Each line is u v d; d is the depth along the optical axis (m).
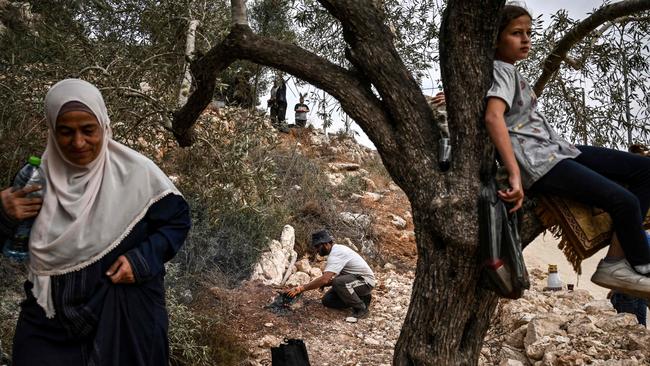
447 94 3.13
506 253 2.80
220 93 5.48
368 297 7.80
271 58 3.56
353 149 16.41
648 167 2.87
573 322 6.07
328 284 7.66
